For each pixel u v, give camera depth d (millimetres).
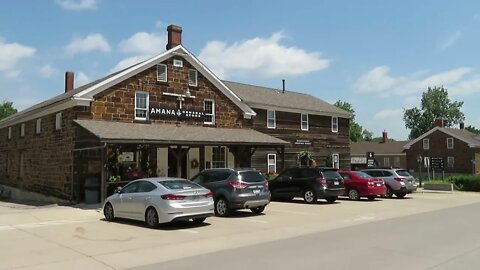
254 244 10805
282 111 33844
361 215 16906
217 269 8219
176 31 27047
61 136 23422
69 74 35250
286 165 33844
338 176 22266
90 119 22219
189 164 26734
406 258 9055
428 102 95125
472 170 57594
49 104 23953
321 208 19484
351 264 8523
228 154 28875
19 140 30031
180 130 24062
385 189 24641
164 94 25078
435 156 61438
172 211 13148
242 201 16234
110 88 22984
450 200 25078
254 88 36562
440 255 9352
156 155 24750
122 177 21859
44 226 13766
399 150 69688
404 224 14383
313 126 36469
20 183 29234
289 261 8828
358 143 76750
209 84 27438
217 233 12547
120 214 14727
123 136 19578
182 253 9758
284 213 17500
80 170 21406
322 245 10578
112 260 9086
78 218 15664
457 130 64188
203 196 13922
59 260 9102
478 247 10273
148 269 8289
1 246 10586
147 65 24375
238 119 29156
